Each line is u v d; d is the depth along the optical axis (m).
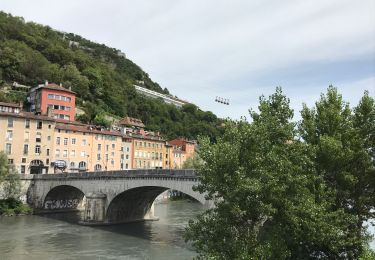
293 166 22.34
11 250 43.78
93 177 65.56
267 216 21.86
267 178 20.88
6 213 70.50
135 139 110.88
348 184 24.47
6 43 140.62
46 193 75.88
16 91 119.31
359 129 25.33
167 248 46.41
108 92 149.38
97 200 62.91
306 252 24.64
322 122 26.02
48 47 158.62
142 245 47.91
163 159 122.06
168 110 181.62
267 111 23.16
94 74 148.88
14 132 83.62
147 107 165.50
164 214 78.56
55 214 75.50
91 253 43.22
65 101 107.94
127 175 59.44
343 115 26.27
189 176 49.00
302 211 21.36
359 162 24.92
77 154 94.12
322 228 21.91
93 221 62.84
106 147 100.62
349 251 24.16
